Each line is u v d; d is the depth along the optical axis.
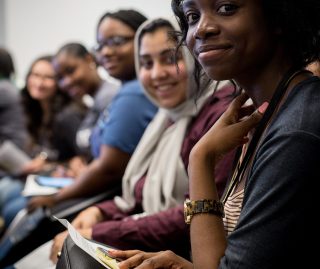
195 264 0.85
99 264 0.94
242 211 0.79
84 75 2.66
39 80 3.14
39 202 1.93
